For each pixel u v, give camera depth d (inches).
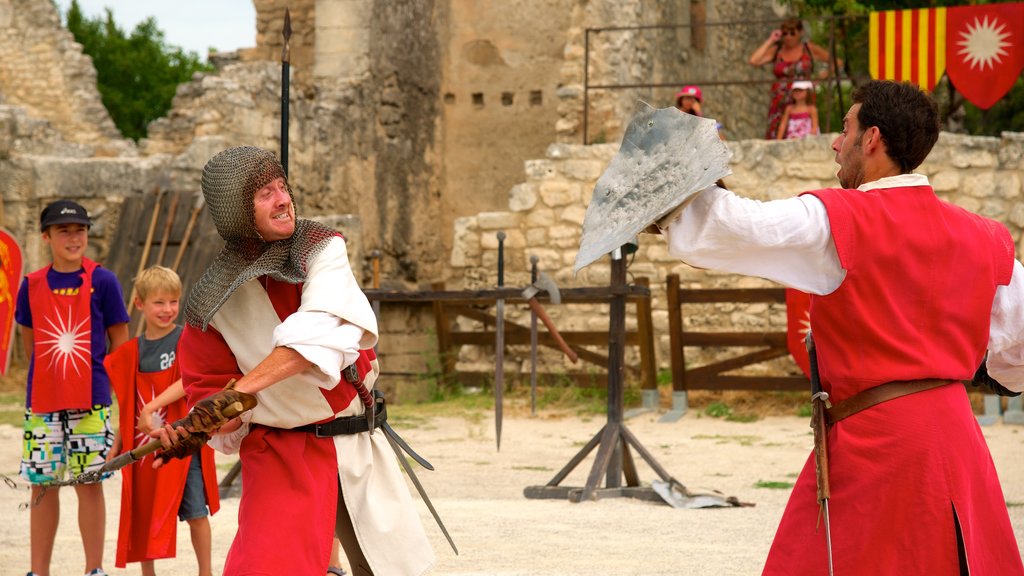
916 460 107.6
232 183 119.0
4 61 754.8
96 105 746.8
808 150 510.3
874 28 519.5
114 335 209.0
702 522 251.8
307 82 678.5
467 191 732.0
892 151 115.2
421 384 516.7
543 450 380.2
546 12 715.4
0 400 512.4
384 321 503.8
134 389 191.3
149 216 560.4
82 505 197.5
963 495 107.7
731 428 426.6
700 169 106.7
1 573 206.5
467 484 313.7
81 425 199.5
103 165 577.6
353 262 570.9
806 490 113.9
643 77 686.5
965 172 493.4
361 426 127.0
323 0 673.0
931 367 109.7
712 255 109.7
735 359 458.9
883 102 115.6
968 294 112.7
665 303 532.4
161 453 119.5
